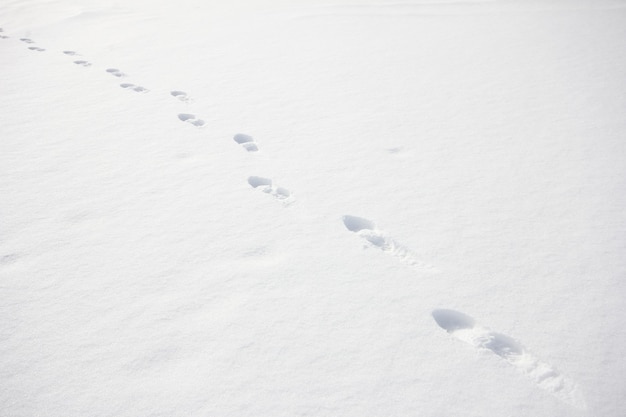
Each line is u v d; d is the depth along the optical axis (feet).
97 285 5.70
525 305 5.57
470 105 11.97
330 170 8.76
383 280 5.95
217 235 6.77
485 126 10.71
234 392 4.35
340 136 10.23
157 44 18.22
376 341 5.01
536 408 4.29
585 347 4.98
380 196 7.90
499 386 4.50
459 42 18.02
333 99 12.45
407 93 12.85
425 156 9.32
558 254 6.47
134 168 8.70
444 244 6.68
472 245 6.66
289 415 4.15
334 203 7.69
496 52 16.56
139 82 13.84
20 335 4.93
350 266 6.19
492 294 5.74
